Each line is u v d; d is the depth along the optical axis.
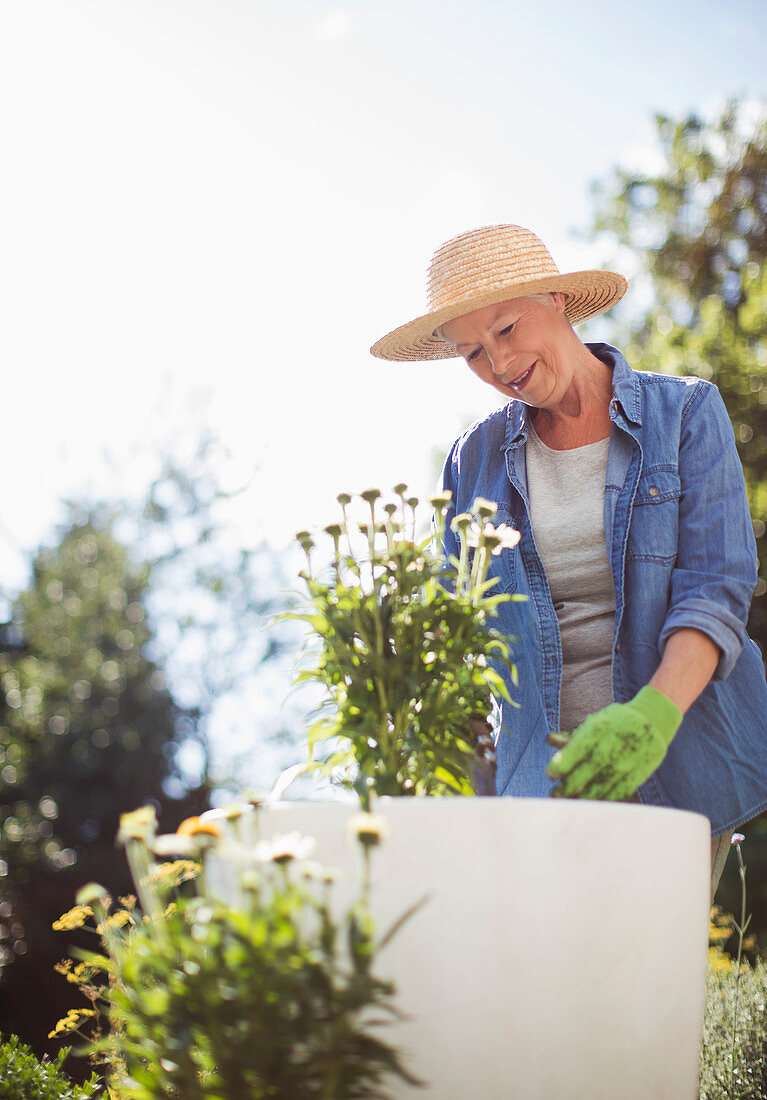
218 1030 1.13
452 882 1.27
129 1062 1.32
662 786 2.02
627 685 2.03
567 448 2.26
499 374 2.16
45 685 18.33
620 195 17.45
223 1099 1.14
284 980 1.10
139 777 18.47
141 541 20.36
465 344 2.18
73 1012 1.91
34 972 14.50
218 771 19.58
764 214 15.60
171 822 18.88
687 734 2.01
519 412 2.33
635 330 16.06
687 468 2.09
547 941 1.28
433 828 1.28
